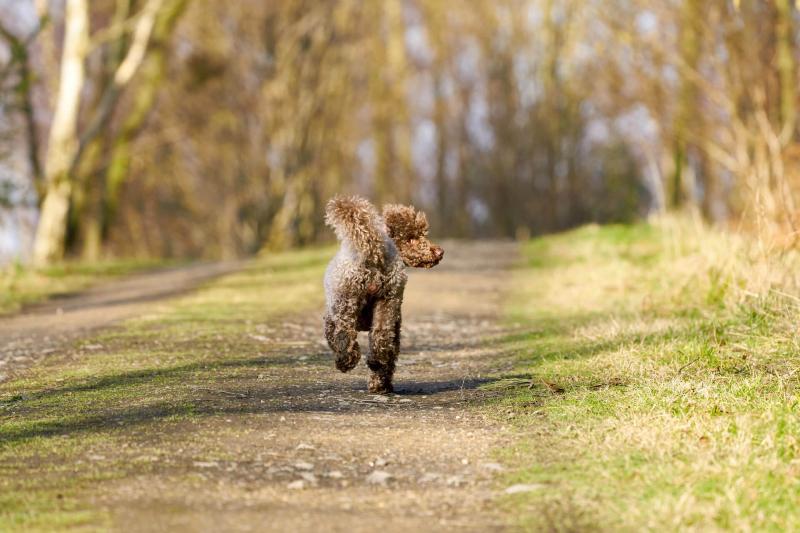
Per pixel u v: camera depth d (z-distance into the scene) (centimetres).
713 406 792
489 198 5925
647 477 647
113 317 1504
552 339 1200
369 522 591
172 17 3662
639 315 1277
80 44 3278
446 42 6059
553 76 5262
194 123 4438
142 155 4447
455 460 713
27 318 1587
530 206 5472
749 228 1561
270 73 4044
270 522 586
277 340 1246
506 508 614
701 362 964
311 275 2075
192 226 5488
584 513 599
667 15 2552
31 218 3869
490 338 1279
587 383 927
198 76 4097
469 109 6138
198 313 1505
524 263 2289
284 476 672
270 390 926
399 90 5703
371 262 867
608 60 2836
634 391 856
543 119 5356
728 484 625
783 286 1230
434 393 927
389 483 664
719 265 1386
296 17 4019
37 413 834
